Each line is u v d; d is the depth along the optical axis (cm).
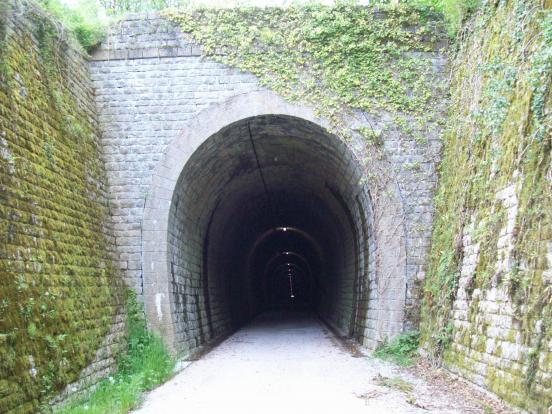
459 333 845
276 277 4547
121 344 987
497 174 766
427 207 1123
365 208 1284
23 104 760
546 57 635
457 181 974
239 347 1371
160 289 1104
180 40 1160
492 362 698
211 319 1627
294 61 1156
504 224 718
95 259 955
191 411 689
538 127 641
